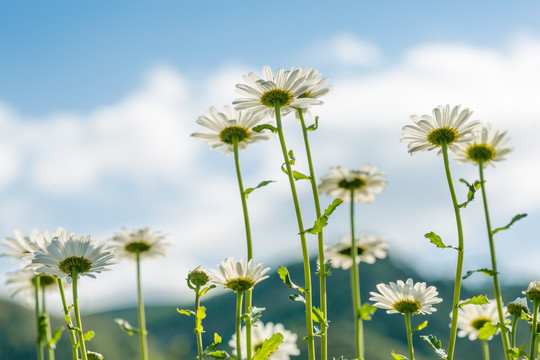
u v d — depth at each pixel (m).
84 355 0.81
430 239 0.81
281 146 0.84
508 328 0.79
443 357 0.81
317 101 0.85
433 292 0.85
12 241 0.93
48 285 0.96
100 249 0.83
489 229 0.80
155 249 1.00
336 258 1.00
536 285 0.82
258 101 0.86
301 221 0.82
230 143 0.89
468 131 0.85
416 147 0.87
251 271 0.83
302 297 0.81
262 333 0.96
